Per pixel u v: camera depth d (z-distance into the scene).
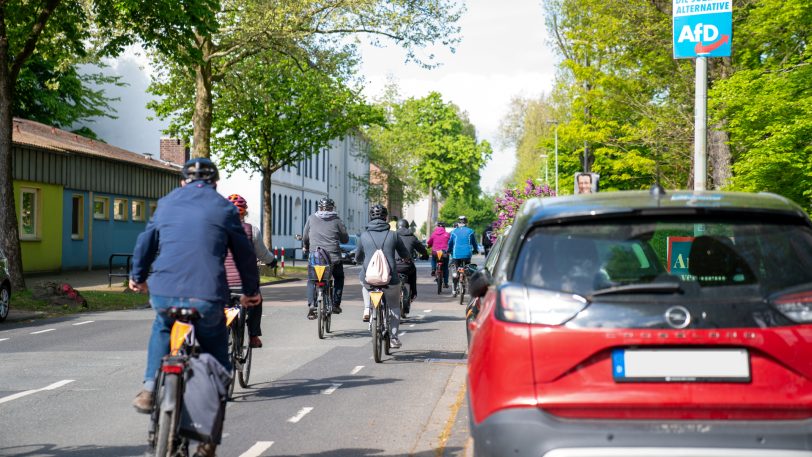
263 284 32.12
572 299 4.22
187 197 5.45
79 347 13.23
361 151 75.06
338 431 7.41
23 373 10.67
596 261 4.30
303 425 7.66
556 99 49.66
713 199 4.52
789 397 4.03
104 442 7.05
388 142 74.00
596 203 4.53
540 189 44.03
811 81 19.56
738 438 3.96
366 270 11.72
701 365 4.08
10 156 21.23
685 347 4.09
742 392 4.04
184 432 4.93
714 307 4.10
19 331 15.60
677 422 4.02
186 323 5.14
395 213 107.38
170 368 4.92
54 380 10.16
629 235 4.36
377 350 11.51
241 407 8.52
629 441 4.01
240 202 9.46
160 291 5.29
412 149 75.56
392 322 12.04
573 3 31.38
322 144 42.00
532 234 4.50
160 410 4.99
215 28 24.05
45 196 33.84
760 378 4.06
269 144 40.62
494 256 10.25
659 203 4.43
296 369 11.02
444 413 8.20
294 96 40.56
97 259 38.22
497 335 4.31
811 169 19.50
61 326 16.53
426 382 10.01
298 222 68.12
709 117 21.33
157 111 36.72
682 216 4.36
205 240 5.33
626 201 4.52
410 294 17.31
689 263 4.38
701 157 13.58
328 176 79.81
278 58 34.28
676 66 28.88
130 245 41.72
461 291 22.61
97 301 21.88
